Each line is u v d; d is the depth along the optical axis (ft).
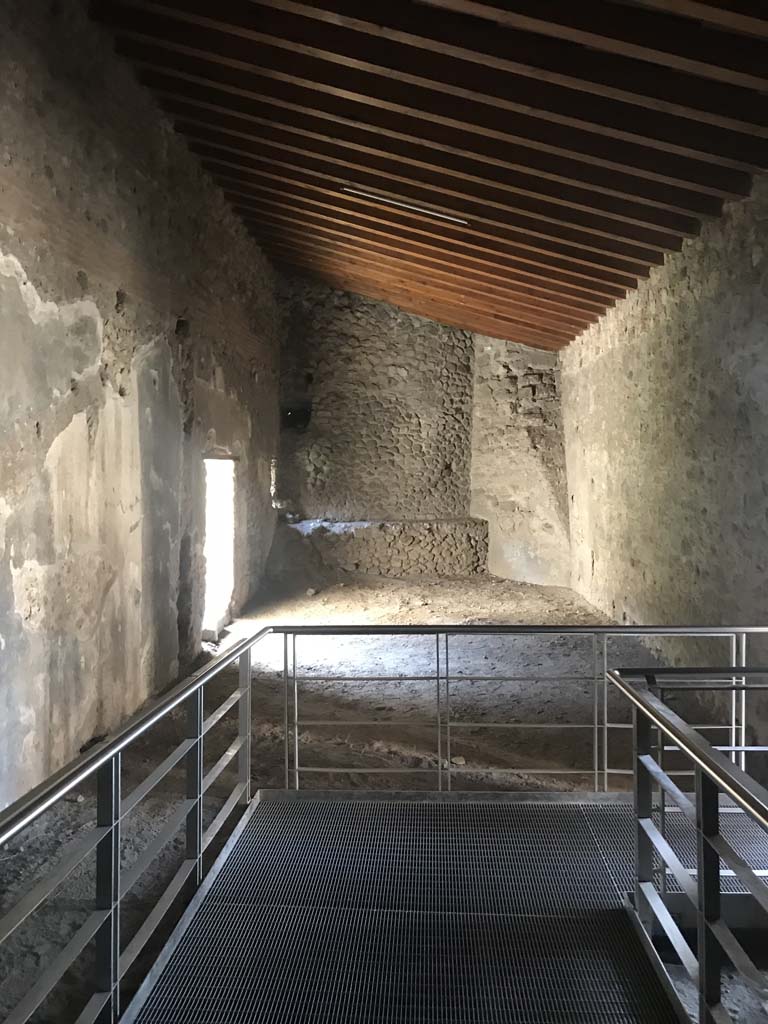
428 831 11.14
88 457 14.29
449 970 8.11
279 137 18.24
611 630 11.85
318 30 13.75
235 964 8.23
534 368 34.22
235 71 15.94
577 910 9.17
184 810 8.90
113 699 15.51
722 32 10.86
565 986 7.86
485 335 34.42
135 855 10.64
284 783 12.92
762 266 13.50
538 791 12.61
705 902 6.53
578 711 16.94
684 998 9.12
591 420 28.14
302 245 27.76
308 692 18.39
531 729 15.87
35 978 8.19
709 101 12.10
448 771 12.14
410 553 34.09
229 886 9.73
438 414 35.24
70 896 9.68
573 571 32.35
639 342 21.42
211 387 23.00
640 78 12.17
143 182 17.11
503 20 11.13
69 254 13.51
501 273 23.73
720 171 14.21
